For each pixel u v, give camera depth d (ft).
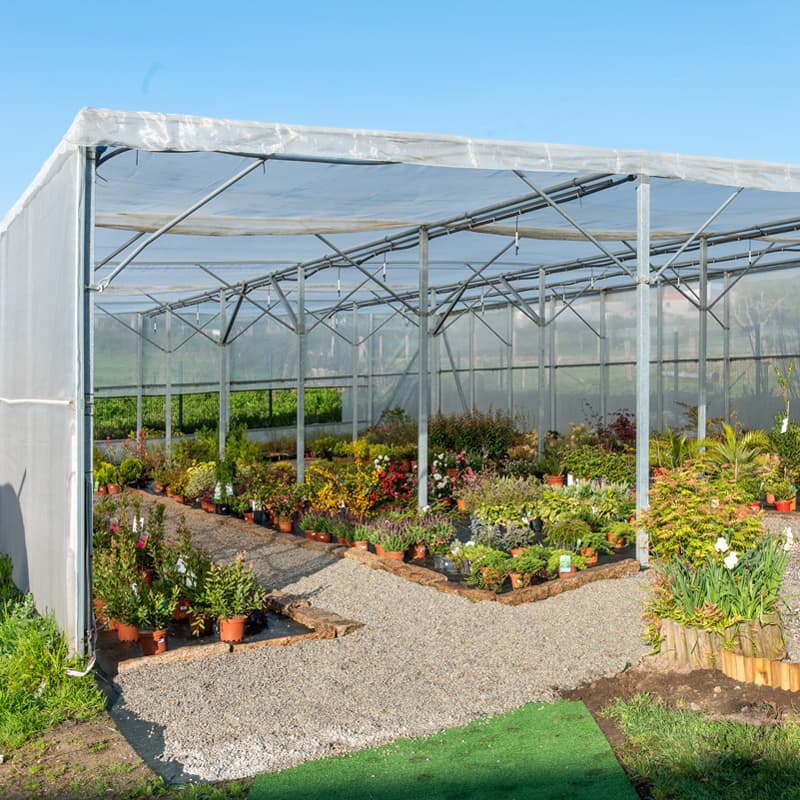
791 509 35.78
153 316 64.85
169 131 18.08
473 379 70.90
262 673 18.16
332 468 42.06
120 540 22.93
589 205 29.66
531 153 22.79
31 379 22.34
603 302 60.29
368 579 26.17
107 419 64.08
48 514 20.40
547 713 15.76
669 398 55.88
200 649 19.40
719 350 52.54
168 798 12.80
